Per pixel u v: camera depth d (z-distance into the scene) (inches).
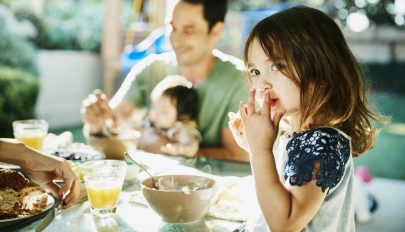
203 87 87.8
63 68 257.8
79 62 268.7
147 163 59.7
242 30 269.3
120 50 241.4
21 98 219.0
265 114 41.8
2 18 223.9
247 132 41.9
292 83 42.8
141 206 47.8
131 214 45.4
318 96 42.8
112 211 45.2
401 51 320.8
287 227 37.6
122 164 47.3
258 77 45.1
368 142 47.9
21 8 244.7
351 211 42.8
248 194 50.0
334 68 43.3
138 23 234.4
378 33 322.7
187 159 66.3
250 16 272.1
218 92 86.5
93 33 283.4
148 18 231.5
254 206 45.4
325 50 43.1
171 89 85.3
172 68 95.2
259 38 43.9
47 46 260.7
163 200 41.7
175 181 47.6
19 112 218.7
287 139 45.5
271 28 43.7
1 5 229.9
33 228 39.4
